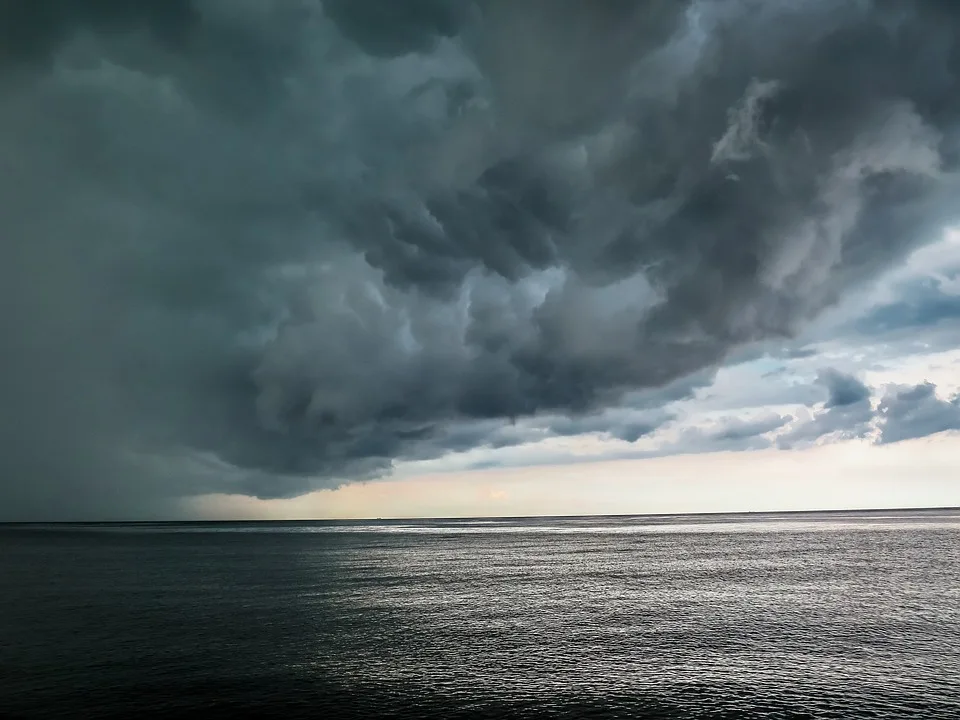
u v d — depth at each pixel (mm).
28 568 79812
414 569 77562
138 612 47281
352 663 32938
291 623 43000
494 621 43688
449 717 25406
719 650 35344
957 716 25344
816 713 25703
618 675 30797
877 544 105750
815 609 47250
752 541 120500
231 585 62812
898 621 42656
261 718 25312
